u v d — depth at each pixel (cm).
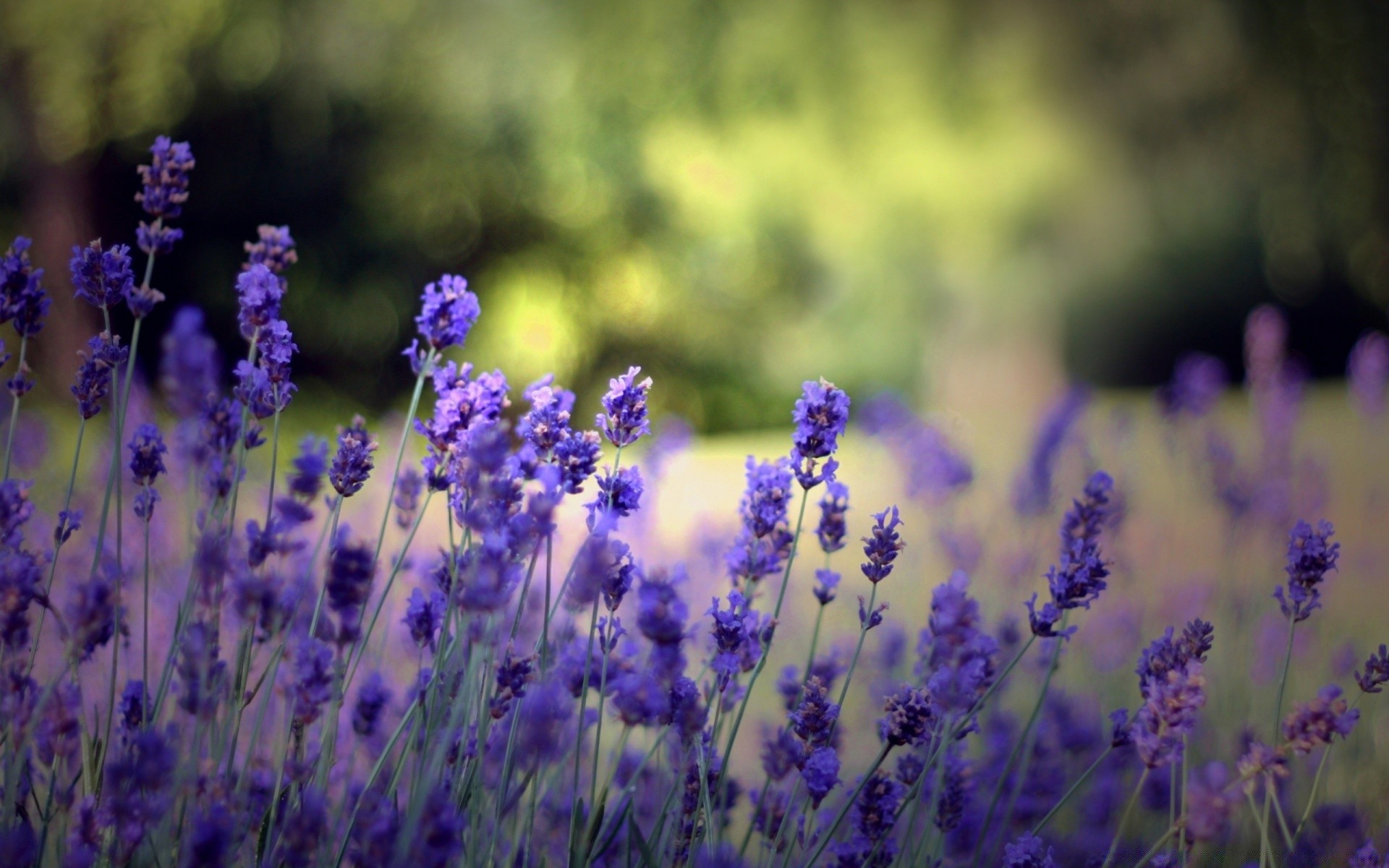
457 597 169
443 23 1548
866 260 1540
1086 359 2111
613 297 1689
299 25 1552
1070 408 507
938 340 1602
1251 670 361
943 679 161
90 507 420
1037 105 1349
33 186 1546
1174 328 2114
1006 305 1530
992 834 245
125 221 1612
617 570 173
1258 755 164
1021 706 344
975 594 421
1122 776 293
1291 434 510
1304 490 520
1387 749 295
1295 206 1546
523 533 157
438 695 169
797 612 419
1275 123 1442
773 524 186
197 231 1620
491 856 153
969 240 1436
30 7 1416
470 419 175
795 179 1467
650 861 168
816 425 182
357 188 1645
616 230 1667
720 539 405
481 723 157
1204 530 566
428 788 135
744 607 181
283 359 169
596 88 1547
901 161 1388
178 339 135
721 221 1583
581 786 236
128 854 136
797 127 1421
